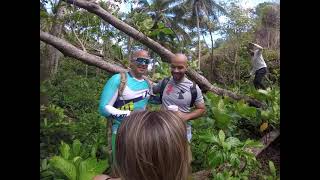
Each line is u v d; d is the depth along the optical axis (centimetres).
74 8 564
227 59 1872
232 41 1975
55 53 741
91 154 373
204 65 1908
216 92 683
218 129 571
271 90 735
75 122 586
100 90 882
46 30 539
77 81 898
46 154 395
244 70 1700
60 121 497
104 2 652
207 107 579
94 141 461
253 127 645
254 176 472
